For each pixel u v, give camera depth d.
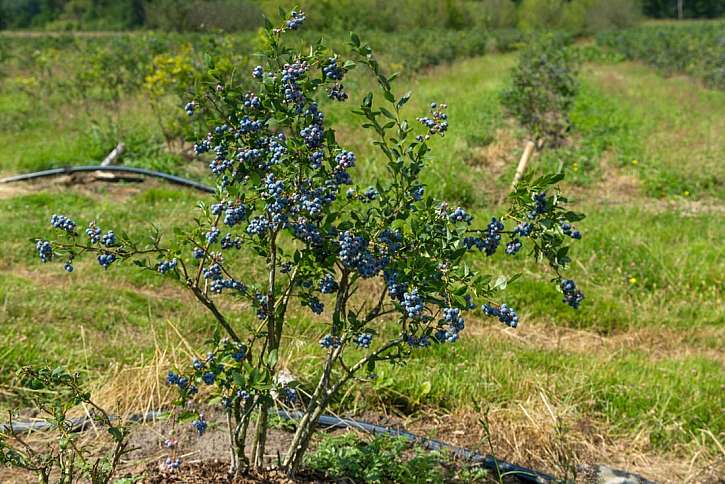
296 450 3.17
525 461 4.15
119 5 50.47
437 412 4.55
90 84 14.48
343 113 13.34
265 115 2.92
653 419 4.61
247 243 3.07
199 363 2.83
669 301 6.74
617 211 9.20
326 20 30.09
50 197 8.82
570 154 11.64
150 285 6.47
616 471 4.11
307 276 3.04
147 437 3.90
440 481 3.58
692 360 5.64
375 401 4.59
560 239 2.79
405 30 37.03
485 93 17.17
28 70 20.92
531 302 6.54
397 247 2.84
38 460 3.00
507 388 4.81
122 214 8.15
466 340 5.69
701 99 18.27
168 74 10.95
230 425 3.09
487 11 45.56
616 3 48.94
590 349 5.92
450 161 10.77
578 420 4.57
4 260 6.77
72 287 6.14
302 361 4.81
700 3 65.75
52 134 12.90
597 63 29.98
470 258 7.17
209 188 9.58
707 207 9.84
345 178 2.79
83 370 4.64
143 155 11.00
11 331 5.07
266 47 3.00
